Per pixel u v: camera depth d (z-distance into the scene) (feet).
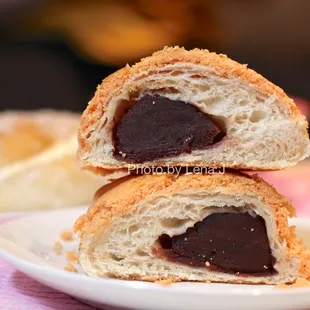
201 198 0.90
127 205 0.90
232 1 3.05
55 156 1.41
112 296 0.77
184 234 0.91
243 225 0.91
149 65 0.90
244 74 0.90
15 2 2.96
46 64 2.99
